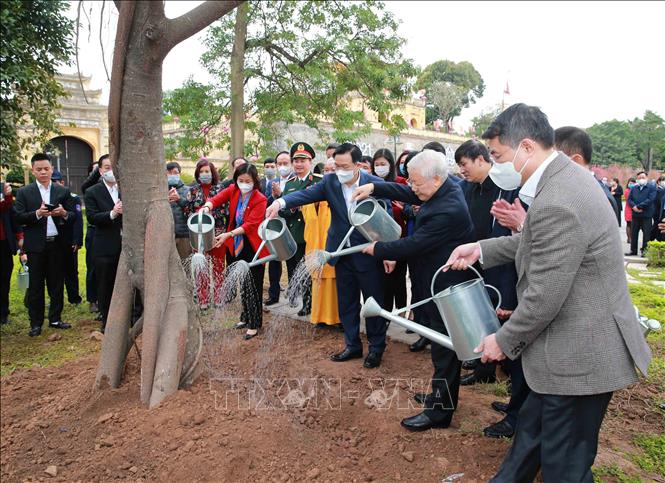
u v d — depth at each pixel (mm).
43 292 5734
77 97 22719
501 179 2875
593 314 1996
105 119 23594
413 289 3697
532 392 2273
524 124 2164
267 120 10148
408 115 34844
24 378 4090
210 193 6152
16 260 10930
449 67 42750
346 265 4320
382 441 3041
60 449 2975
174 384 3291
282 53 9594
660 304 6633
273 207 4043
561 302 1976
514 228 2750
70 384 3777
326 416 3359
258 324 5246
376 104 9891
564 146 3094
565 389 2043
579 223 1949
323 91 9844
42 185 5719
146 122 3254
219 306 5691
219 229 6004
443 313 2621
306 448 2910
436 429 3172
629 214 13172
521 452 2273
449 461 2826
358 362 4422
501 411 3484
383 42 9695
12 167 7387
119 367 3461
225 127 10609
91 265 6484
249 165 5250
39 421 3270
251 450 2770
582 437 2094
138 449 2834
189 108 9414
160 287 3314
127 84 3166
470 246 2729
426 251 3248
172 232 3441
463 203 3227
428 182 3189
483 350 2264
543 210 2006
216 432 2879
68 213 5832
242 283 5117
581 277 2008
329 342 5031
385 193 3832
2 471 2865
